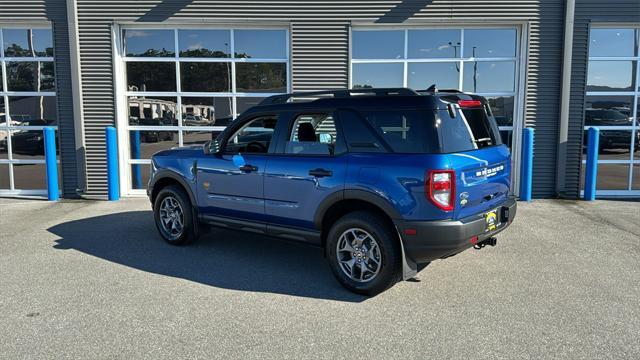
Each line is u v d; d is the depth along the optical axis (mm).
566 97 8891
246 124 5293
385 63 9266
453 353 3328
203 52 9359
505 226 4609
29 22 9031
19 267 5113
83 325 3752
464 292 4434
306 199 4641
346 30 9039
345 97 4559
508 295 4355
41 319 3855
